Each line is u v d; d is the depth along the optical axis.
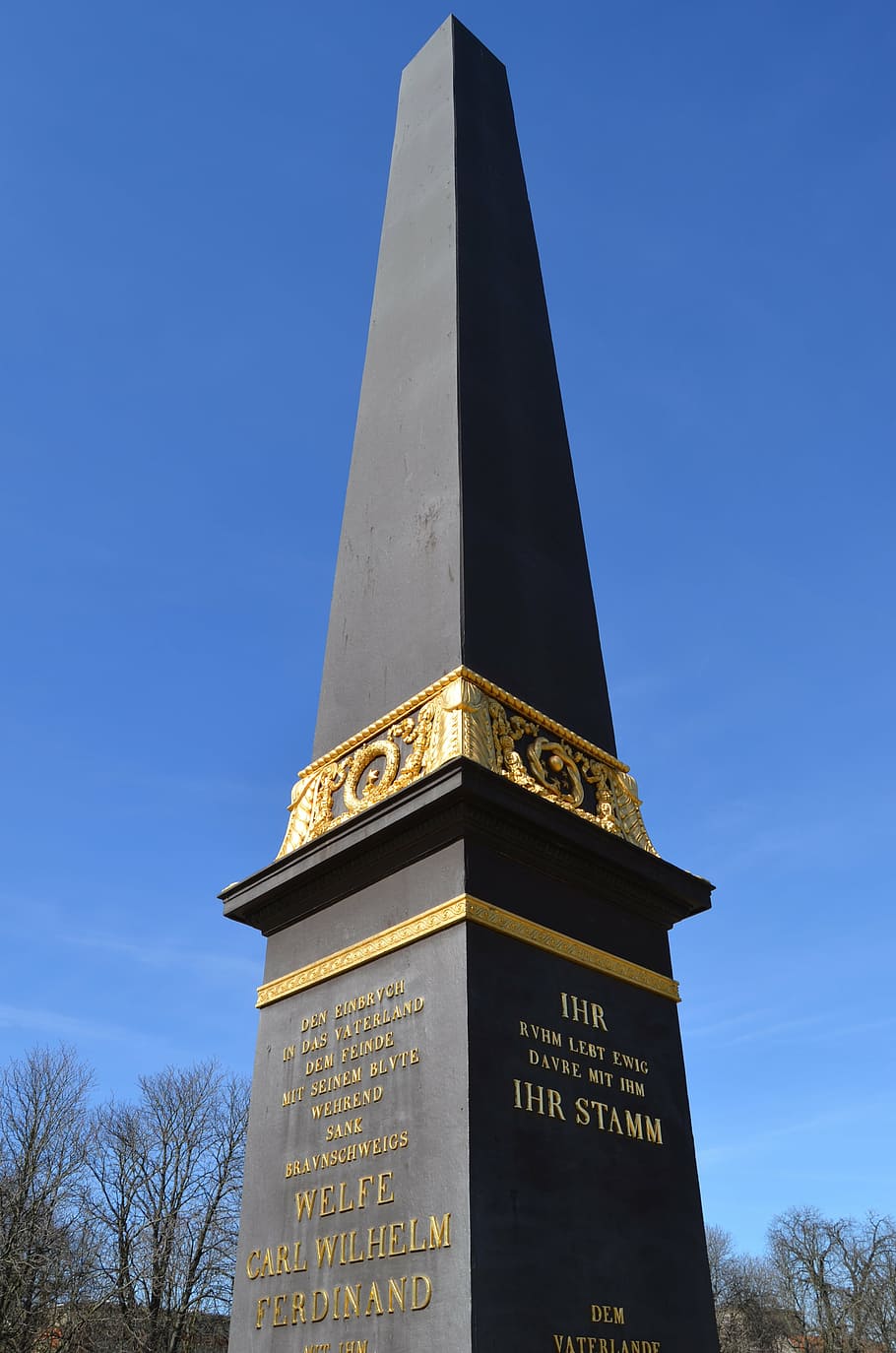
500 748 9.88
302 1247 8.69
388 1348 7.57
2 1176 37.28
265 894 10.47
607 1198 8.40
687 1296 8.60
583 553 12.63
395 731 10.38
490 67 16.38
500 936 8.76
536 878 9.38
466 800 8.88
